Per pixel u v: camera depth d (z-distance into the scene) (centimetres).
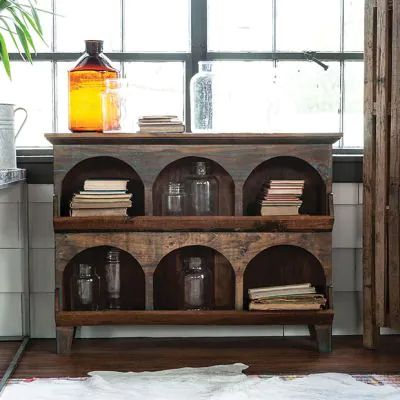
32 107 455
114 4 454
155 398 354
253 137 411
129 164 413
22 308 445
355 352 420
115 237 413
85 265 427
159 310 417
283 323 416
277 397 355
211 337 448
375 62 416
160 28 455
